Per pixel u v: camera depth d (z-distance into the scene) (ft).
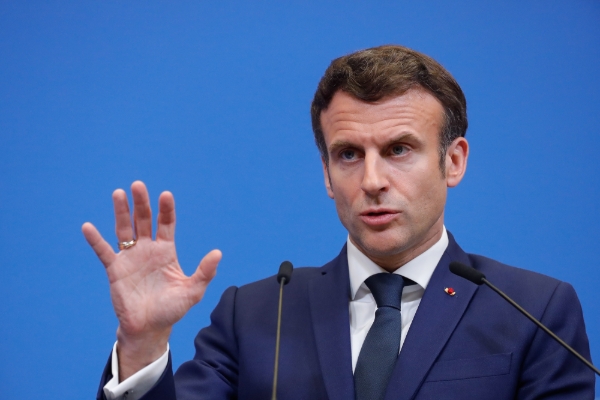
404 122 11.63
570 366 11.60
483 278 11.05
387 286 12.17
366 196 11.66
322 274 13.33
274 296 13.21
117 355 10.98
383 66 11.84
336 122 11.89
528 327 11.80
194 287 10.84
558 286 12.37
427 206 11.84
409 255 12.44
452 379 11.32
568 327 11.95
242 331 12.80
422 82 11.94
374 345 11.68
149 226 10.95
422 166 11.76
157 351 10.96
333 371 11.68
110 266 10.80
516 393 11.54
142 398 10.75
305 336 12.39
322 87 12.33
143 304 10.82
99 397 10.83
